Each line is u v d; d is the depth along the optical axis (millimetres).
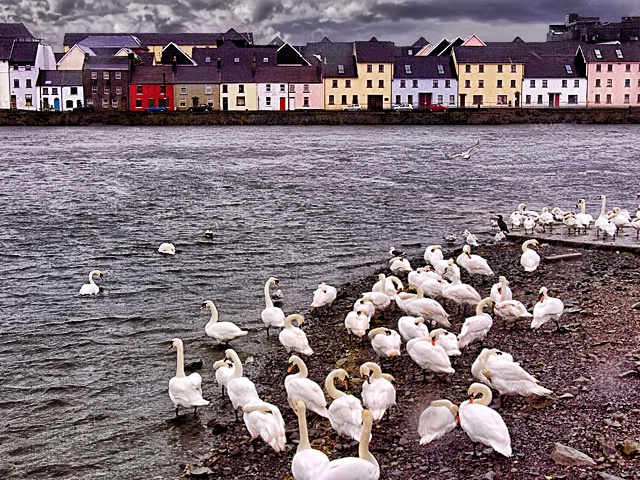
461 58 145500
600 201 44281
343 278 26375
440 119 127688
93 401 16047
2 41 148500
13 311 22859
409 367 16359
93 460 13508
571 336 17391
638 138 95938
